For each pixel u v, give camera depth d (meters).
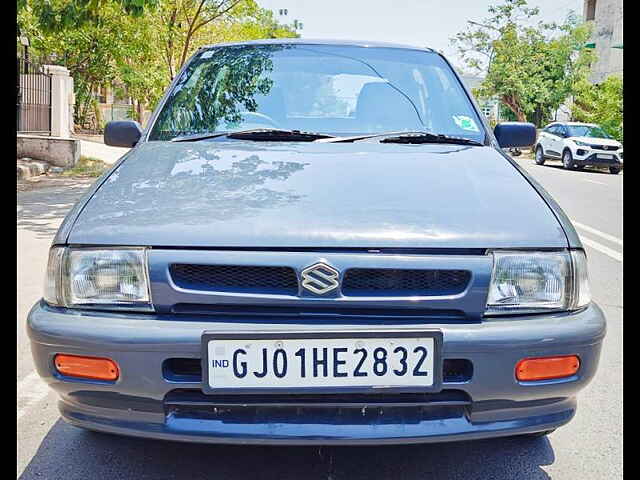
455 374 1.97
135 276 1.98
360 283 1.97
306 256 1.95
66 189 10.20
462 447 2.53
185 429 1.92
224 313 1.96
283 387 1.90
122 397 1.94
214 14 20.05
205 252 1.97
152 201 2.19
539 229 2.11
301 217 2.06
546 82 27.45
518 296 2.02
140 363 1.90
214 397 1.93
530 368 1.95
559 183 14.16
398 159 2.58
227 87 3.22
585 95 25.33
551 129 20.77
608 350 3.68
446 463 2.41
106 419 1.99
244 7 20.53
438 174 2.44
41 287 4.77
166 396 1.93
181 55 21.27
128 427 1.96
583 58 26.80
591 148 17.98
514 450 2.53
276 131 2.89
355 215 2.09
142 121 28.06
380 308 1.95
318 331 1.88
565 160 19.06
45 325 1.97
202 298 1.95
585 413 2.89
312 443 1.90
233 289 1.96
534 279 2.03
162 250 1.98
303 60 3.38
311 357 1.89
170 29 19.75
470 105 3.25
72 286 2.02
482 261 2.00
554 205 2.30
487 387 1.94
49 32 9.95
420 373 1.91
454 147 2.82
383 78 3.29
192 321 1.93
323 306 1.94
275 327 1.90
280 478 2.27
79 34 19.34
